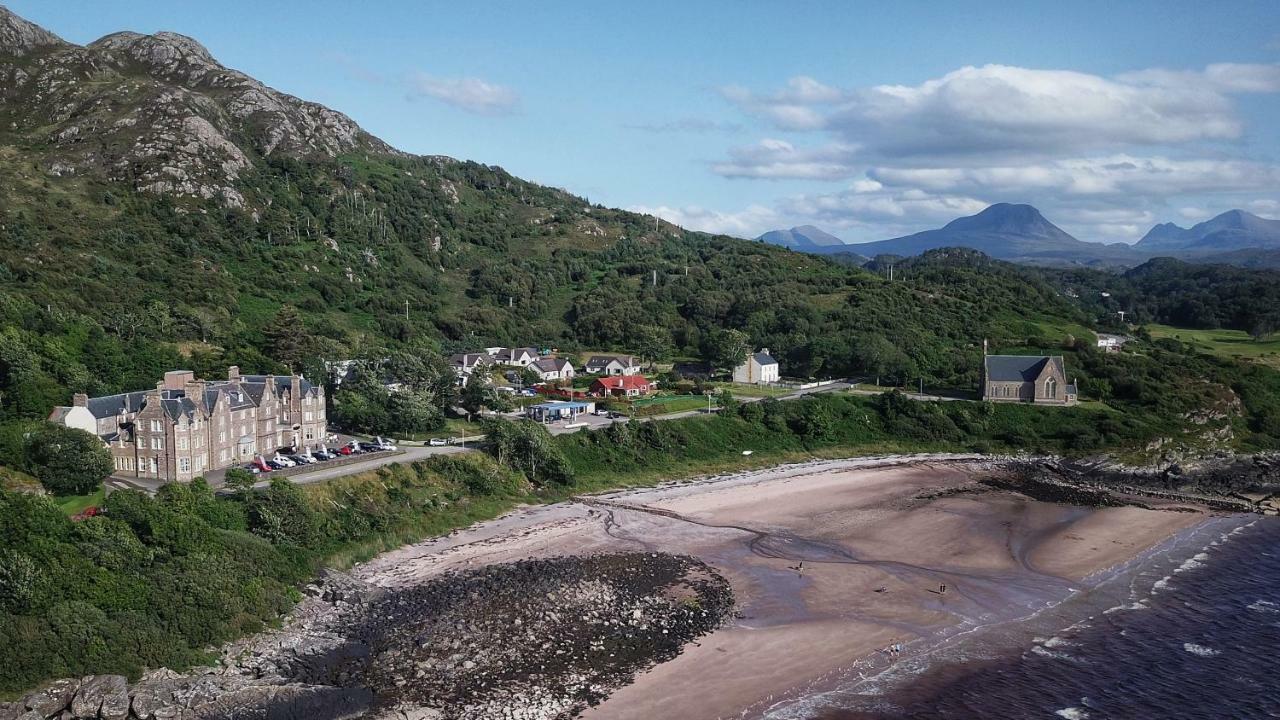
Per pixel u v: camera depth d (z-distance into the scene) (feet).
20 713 157.07
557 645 198.70
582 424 410.52
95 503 247.91
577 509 321.73
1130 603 237.45
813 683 185.06
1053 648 206.49
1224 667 196.85
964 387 547.49
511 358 599.98
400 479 306.14
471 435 386.73
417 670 184.03
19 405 293.23
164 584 196.24
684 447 410.31
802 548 285.23
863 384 571.28
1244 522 327.06
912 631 214.90
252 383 335.88
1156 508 347.77
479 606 219.61
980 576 258.98
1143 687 186.50
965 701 178.60
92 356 356.18
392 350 451.53
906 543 293.23
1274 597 242.99
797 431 457.27
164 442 281.54
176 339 442.09
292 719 162.30
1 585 174.50
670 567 258.37
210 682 173.47
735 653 198.59
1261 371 575.38
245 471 263.90
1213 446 458.50
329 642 196.44
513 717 165.07
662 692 178.40
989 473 410.72
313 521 255.50
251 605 204.74
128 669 171.83
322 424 362.33
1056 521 324.80
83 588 184.65
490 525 297.53
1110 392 519.19
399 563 254.27
